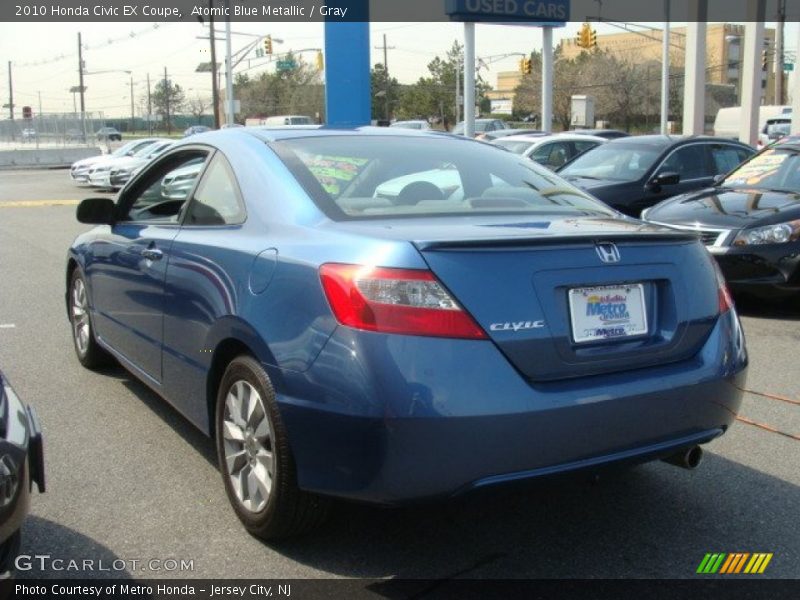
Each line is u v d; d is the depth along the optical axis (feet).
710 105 232.32
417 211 11.72
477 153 14.20
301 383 9.81
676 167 35.96
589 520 12.16
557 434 9.51
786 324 24.76
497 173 13.64
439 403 9.05
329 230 10.73
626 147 37.50
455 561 10.98
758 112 80.18
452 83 261.03
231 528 11.75
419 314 9.25
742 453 14.67
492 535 11.68
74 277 19.61
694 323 10.86
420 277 9.33
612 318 10.28
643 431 10.16
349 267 9.68
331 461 9.67
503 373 9.35
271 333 10.34
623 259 10.43
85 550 11.12
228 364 11.73
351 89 50.52
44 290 30.63
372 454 9.27
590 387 9.80
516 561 10.99
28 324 24.77
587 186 34.65
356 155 13.00
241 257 11.50
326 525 11.84
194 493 12.87
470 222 11.15
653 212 28.09
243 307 10.97
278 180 12.14
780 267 24.57
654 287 10.76
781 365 20.33
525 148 47.85
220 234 12.53
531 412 9.32
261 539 11.35
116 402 17.21
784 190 28.09
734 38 179.83
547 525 12.01
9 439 8.41
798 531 11.85
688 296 10.89
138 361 15.26
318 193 11.68
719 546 11.41
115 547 11.22
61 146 160.97
